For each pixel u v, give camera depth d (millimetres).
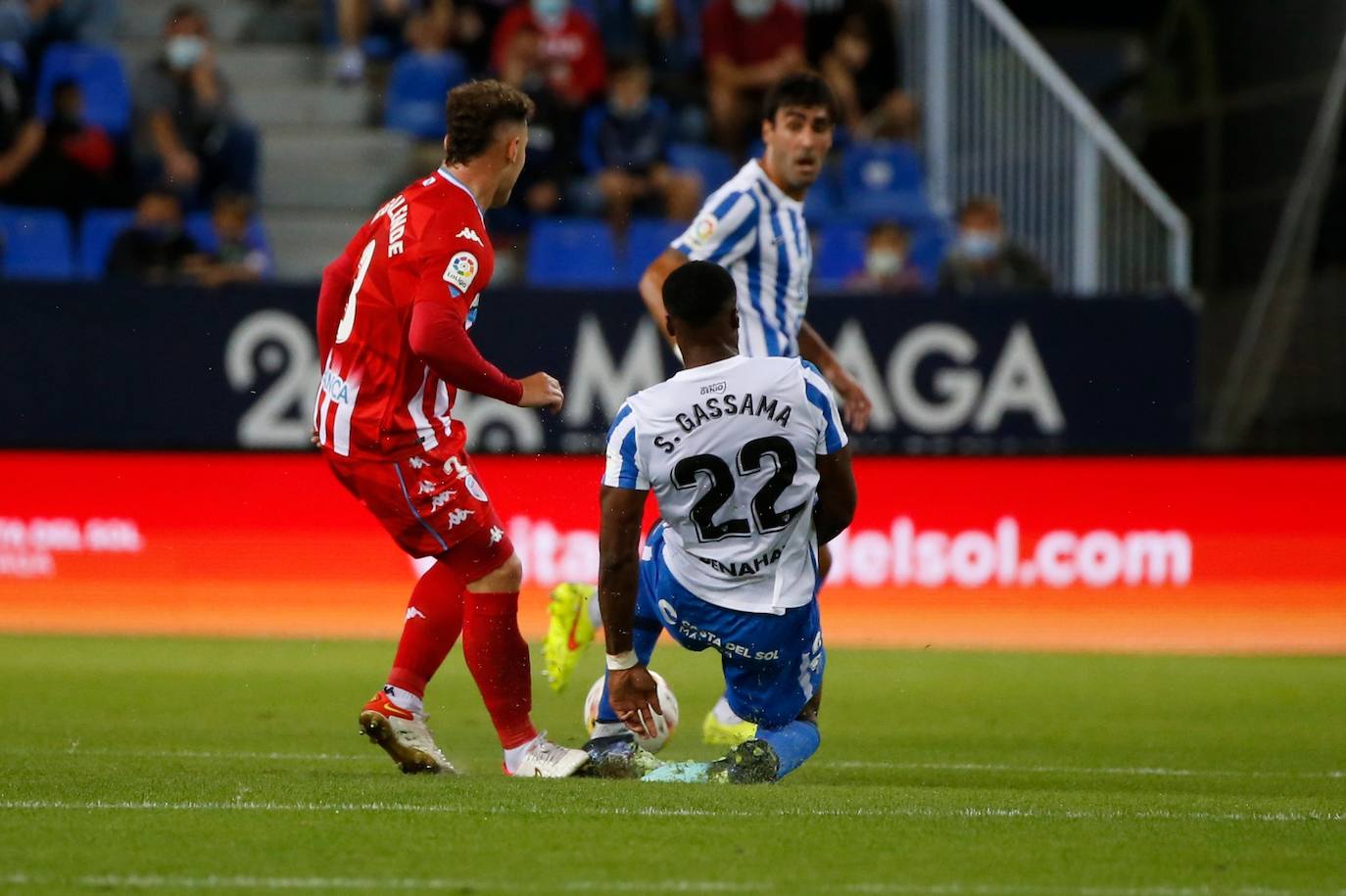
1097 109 64562
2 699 27016
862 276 47062
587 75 51625
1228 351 54969
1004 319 41438
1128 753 23125
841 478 17734
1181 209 59812
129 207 47594
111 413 38844
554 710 26500
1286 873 13180
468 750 22641
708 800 15914
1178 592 39250
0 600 38469
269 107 54469
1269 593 39312
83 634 38000
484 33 54438
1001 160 49969
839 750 23125
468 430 39406
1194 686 31297
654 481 17312
